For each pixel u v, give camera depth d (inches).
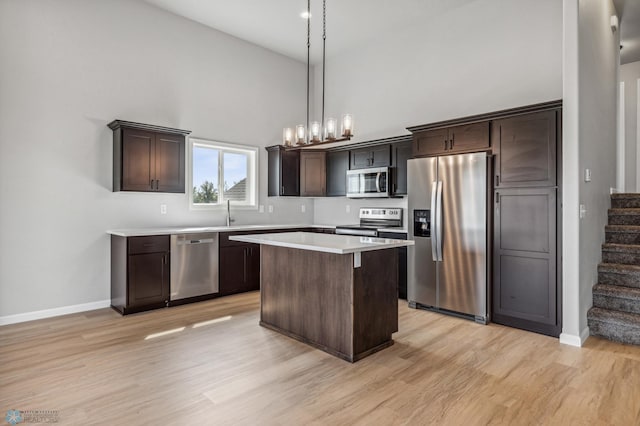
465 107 182.1
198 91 198.8
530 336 131.8
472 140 152.5
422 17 192.2
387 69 214.8
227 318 151.9
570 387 93.7
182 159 178.9
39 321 146.6
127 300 154.6
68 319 149.2
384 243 116.4
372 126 223.0
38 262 150.0
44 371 102.1
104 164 166.1
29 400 86.9
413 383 96.2
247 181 226.1
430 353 116.1
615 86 184.5
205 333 133.8
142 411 82.6
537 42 159.5
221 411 82.7
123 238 155.7
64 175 155.9
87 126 161.6
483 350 118.4
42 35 150.3
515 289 141.1
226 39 210.4
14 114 144.2
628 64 239.0
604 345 122.3
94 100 163.5
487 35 174.1
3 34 141.6
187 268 172.7
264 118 230.1
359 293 111.7
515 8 165.3
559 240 130.9
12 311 144.3
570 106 122.9
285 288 132.1
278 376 100.0
